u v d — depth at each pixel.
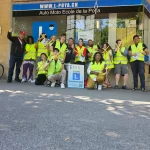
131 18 11.83
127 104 7.93
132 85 11.27
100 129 5.55
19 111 6.83
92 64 10.44
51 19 12.85
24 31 13.13
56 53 10.78
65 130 5.45
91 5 12.13
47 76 10.91
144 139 5.05
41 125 5.74
